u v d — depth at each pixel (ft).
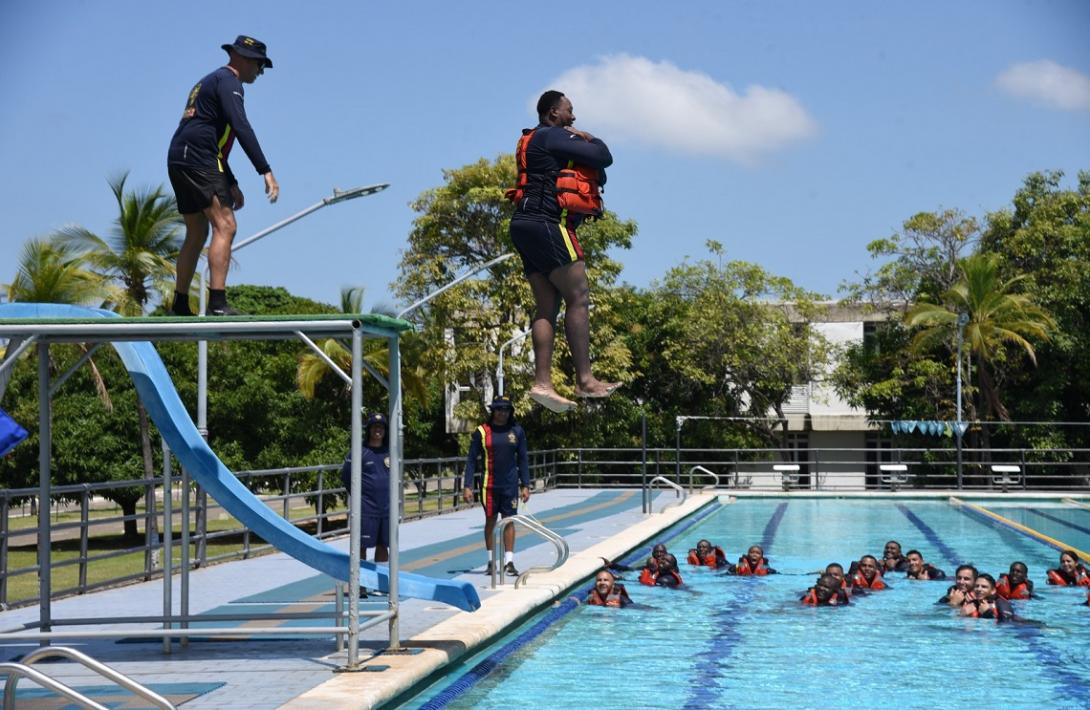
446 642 27.99
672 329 134.41
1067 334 118.52
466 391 133.59
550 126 19.67
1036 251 121.80
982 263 118.21
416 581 27.94
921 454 123.85
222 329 24.85
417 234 119.03
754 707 24.04
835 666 28.81
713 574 48.78
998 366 123.34
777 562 54.19
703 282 133.80
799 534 69.21
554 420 123.13
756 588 44.24
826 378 131.85
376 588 27.20
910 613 37.81
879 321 139.85
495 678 27.09
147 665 26.16
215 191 25.94
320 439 99.96
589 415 124.36
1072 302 119.14
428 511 79.87
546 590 37.73
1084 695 25.52
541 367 19.08
